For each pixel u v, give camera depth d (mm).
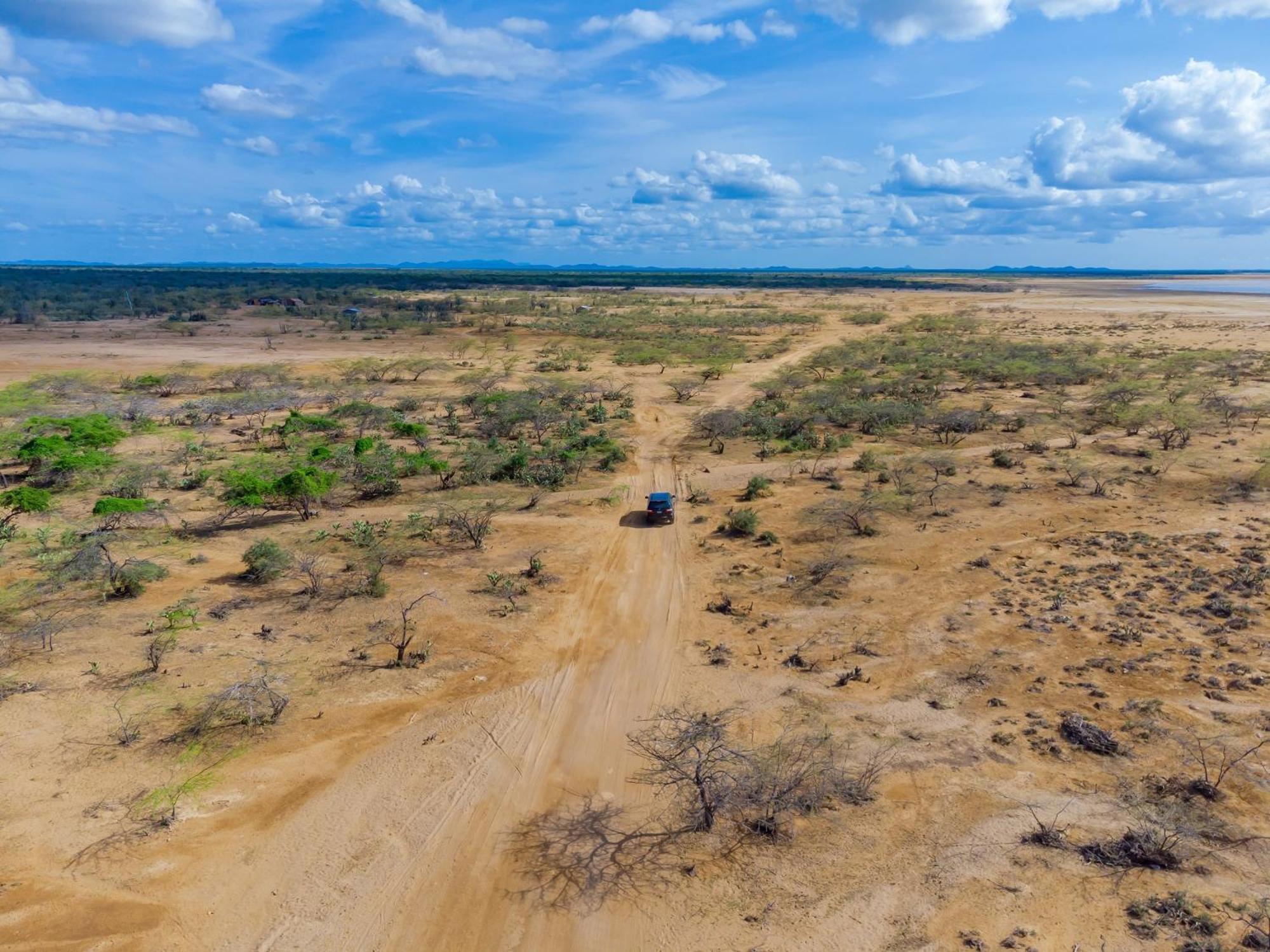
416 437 52281
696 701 20812
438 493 40219
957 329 118375
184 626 24438
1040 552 30734
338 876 14992
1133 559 29750
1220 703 19844
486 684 21734
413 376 78625
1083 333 112688
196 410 58562
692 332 115812
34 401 58906
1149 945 12867
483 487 41156
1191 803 16281
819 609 26141
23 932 13430
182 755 18250
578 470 43938
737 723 19656
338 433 53562
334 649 23375
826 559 30078
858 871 14812
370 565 29750
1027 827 15836
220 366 80312
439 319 128500
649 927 13758
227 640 23703
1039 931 13242
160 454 47844
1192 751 17906
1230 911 13508
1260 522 33406
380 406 61625
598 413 58406
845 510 34094
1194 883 14281
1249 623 24016
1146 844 14875
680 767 16656
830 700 20656
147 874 14812
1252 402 57094
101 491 40062
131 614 25406
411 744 19031
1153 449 46625
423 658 22828
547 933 13711
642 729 19750
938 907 13859
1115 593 26609
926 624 24828
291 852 15539
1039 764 17844
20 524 34938
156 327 113625
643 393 69438
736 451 49062
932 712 19984
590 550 32031
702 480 42594
